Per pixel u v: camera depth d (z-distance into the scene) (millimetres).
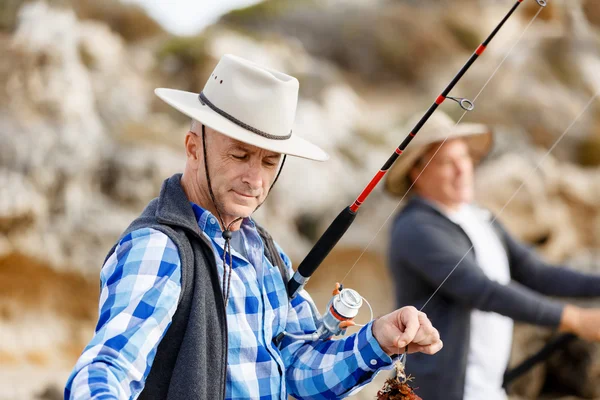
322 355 2275
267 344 2113
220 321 1979
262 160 2109
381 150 10148
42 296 7258
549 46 11016
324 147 9711
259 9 13758
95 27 10547
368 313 8227
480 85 10859
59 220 7406
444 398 3473
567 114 10125
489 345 3570
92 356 1739
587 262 7453
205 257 2014
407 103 13336
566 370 6137
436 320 3572
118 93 9297
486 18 14922
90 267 7371
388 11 14695
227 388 2018
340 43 14023
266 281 2219
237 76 2084
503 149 8609
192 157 2146
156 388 1909
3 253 7098
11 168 7309
